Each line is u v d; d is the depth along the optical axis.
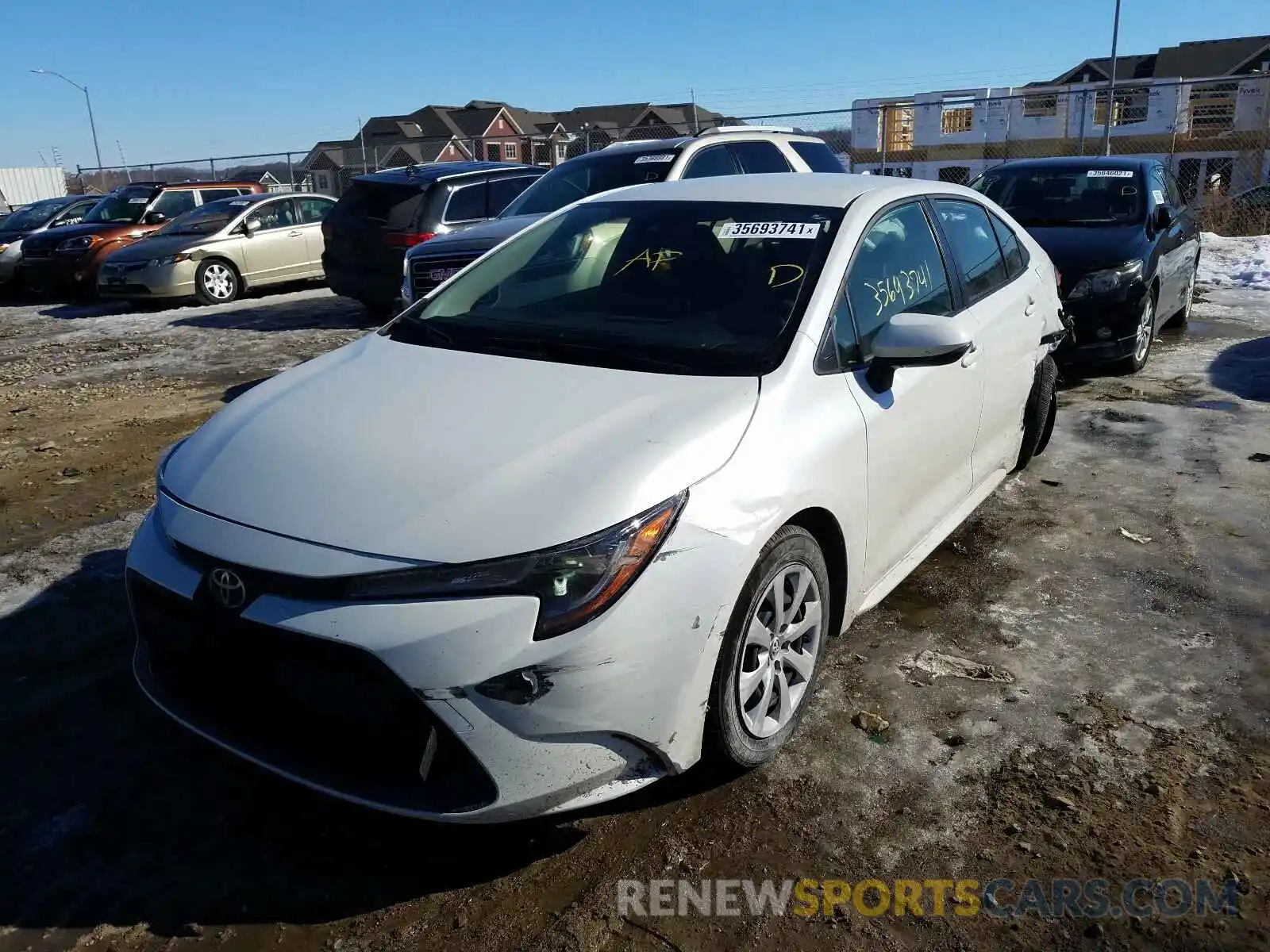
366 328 11.02
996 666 3.59
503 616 2.32
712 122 23.83
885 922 2.46
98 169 32.16
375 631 2.31
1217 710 3.29
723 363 3.05
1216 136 26.31
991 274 4.57
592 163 8.77
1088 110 27.59
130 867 2.67
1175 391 7.20
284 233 14.06
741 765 2.89
